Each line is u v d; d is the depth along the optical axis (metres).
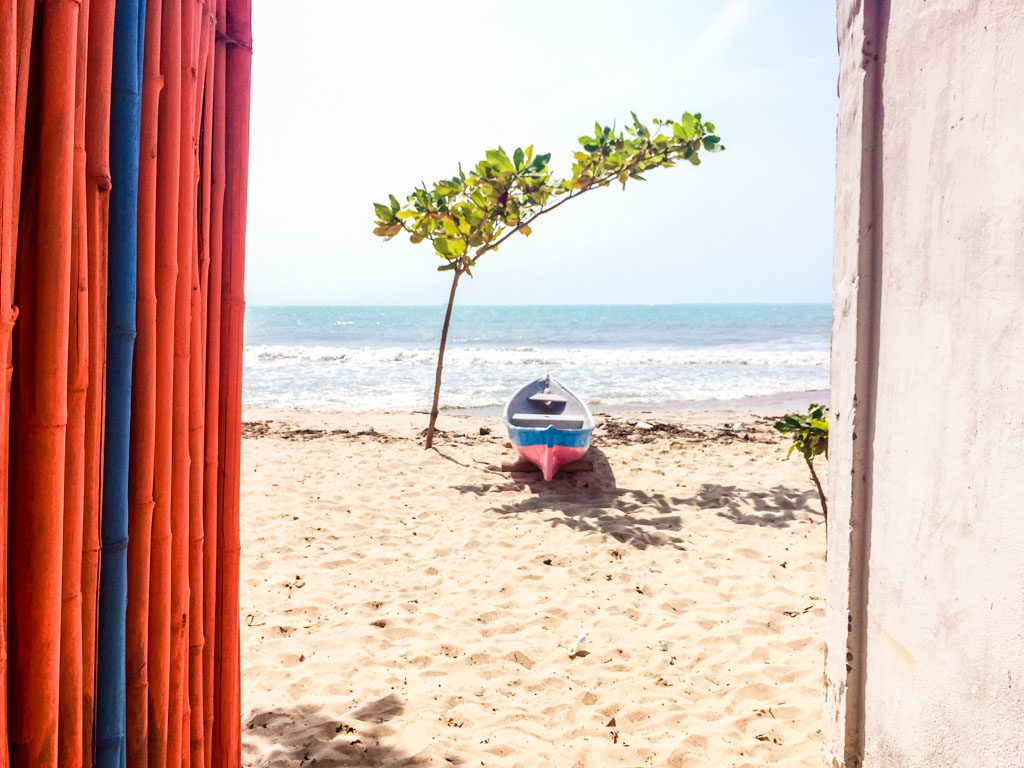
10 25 1.15
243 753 3.11
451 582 5.15
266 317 92.25
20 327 1.28
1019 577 1.52
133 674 1.63
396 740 3.23
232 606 2.17
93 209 1.40
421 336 49.59
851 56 2.45
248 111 2.06
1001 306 1.60
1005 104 1.58
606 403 15.29
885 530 2.22
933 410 1.92
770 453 9.23
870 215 2.34
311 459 8.82
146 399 1.60
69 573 1.38
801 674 3.77
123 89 1.46
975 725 1.69
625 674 3.86
